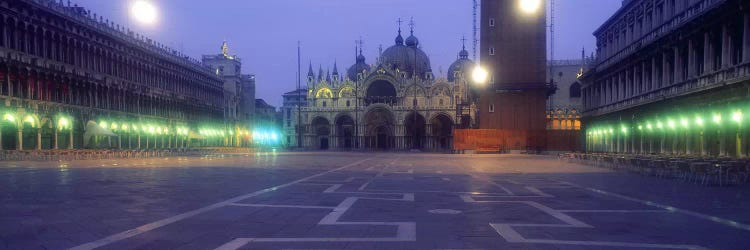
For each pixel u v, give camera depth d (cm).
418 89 14400
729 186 2481
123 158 6475
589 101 7944
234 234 1157
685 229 1256
